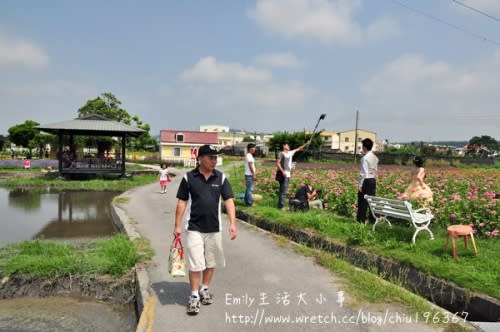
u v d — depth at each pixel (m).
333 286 5.49
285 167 10.56
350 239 7.16
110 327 5.05
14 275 6.06
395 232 7.33
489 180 15.08
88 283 6.02
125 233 9.17
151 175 28.34
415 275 5.61
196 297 4.62
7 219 12.31
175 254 4.68
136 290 5.68
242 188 15.66
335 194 10.70
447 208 8.20
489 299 4.66
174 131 56.22
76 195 18.33
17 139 51.78
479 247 6.49
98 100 47.16
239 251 7.30
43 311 5.48
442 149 56.75
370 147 8.15
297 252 7.22
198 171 4.65
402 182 13.60
